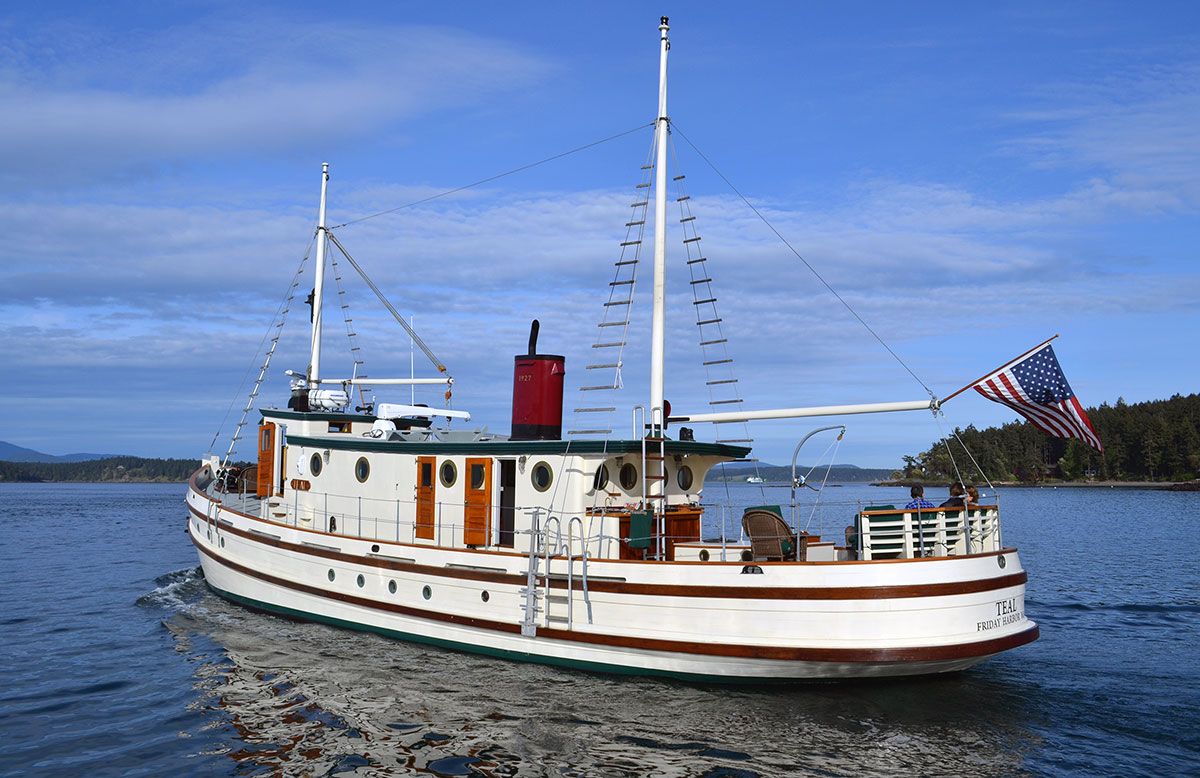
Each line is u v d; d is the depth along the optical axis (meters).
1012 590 15.85
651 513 17.33
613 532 17.20
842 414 16.48
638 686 16.03
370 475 21.33
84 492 170.62
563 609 16.84
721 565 15.46
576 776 12.18
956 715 14.71
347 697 15.70
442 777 12.18
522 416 19.34
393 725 14.26
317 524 22.67
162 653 19.66
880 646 14.66
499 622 17.56
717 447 19.47
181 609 25.12
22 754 13.38
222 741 13.79
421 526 20.14
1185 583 32.28
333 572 20.64
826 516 18.45
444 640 18.52
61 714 15.37
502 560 17.67
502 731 13.89
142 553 44.50
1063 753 13.09
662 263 18.44
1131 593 29.67
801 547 16.58
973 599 15.10
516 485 18.67
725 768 12.45
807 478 18.06
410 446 20.20
